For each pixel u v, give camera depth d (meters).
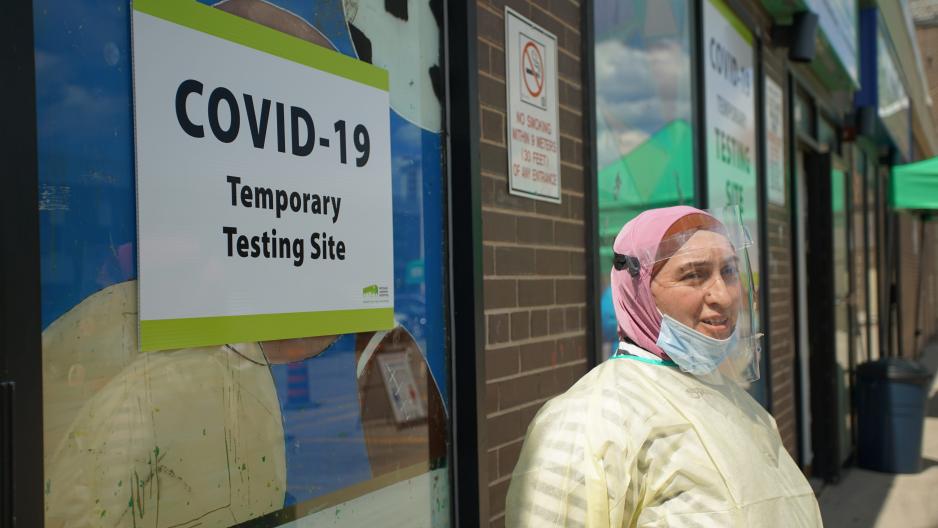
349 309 2.05
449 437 2.44
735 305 1.78
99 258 1.49
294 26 1.93
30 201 1.34
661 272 1.74
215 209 1.70
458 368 2.45
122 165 1.53
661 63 4.05
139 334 1.54
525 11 2.80
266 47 1.84
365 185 2.13
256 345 1.80
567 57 3.08
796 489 1.72
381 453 2.17
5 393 1.29
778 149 5.93
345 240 2.05
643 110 3.82
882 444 7.17
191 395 1.64
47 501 1.39
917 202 8.09
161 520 1.58
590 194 3.14
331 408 2.00
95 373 1.47
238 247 1.75
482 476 2.42
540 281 2.82
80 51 1.47
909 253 15.35
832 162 7.26
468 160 2.45
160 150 1.60
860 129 8.50
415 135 2.36
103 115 1.50
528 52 2.81
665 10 4.11
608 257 3.41
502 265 2.60
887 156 11.77
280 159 1.86
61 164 1.43
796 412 6.14
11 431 1.29
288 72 1.90
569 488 1.57
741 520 1.55
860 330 9.12
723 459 1.59
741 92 5.18
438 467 2.39
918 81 15.54
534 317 2.77
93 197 1.48
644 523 1.58
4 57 1.31
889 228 11.89
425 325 2.37
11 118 1.32
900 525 5.61
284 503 1.86
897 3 11.41
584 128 3.16
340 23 2.08
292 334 1.87
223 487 1.71
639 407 1.62
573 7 3.14
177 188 1.62
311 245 1.94
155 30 1.60
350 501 2.06
